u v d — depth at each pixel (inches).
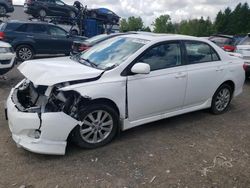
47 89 147.3
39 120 139.4
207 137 185.2
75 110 148.7
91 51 196.2
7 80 327.3
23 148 155.7
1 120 195.2
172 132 190.1
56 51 504.4
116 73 161.2
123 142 171.2
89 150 159.5
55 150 144.6
